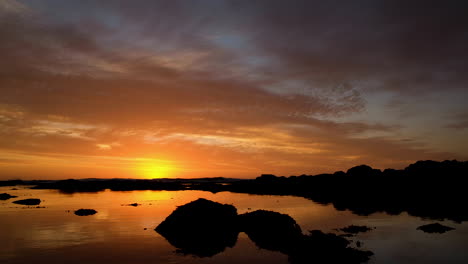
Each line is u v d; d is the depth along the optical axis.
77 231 26.20
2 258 18.41
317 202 51.41
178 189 92.50
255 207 44.12
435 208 40.81
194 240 23.52
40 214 35.53
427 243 21.52
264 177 118.62
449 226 27.62
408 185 61.03
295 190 81.44
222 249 21.02
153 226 28.78
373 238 23.12
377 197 56.59
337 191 70.06
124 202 50.03
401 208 41.75
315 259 18.31
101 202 49.94
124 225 29.09
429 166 66.81
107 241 22.81
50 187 94.44
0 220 31.41
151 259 18.53
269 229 25.89
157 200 54.56
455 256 18.52
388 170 77.19
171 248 21.09
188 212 28.53
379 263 17.22
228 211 30.16
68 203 47.84
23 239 23.16
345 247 20.06
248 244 22.55
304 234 24.52
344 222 30.53
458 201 45.62
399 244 21.28
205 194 72.12
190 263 17.80
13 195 61.59
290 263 17.77
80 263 17.61
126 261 18.06
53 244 21.75
